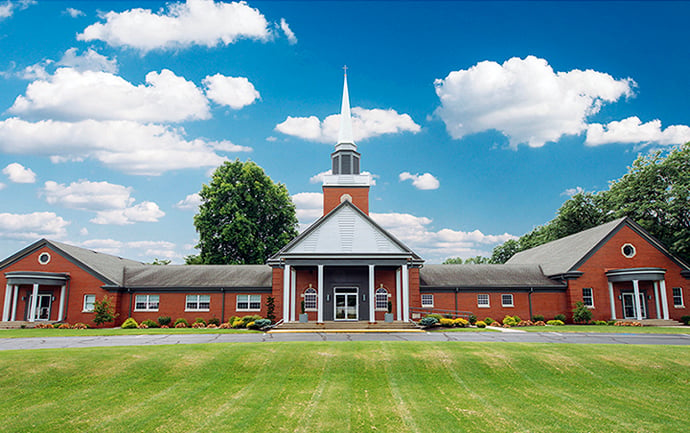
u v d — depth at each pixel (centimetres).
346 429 1148
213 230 4903
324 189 4259
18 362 1614
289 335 2662
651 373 1608
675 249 3816
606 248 3872
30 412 1249
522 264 4331
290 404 1316
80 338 2559
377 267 3584
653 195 4294
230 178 5106
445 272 4147
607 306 3797
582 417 1241
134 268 4188
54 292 3712
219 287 3800
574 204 5428
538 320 3831
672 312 3772
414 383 1504
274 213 5228
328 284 3562
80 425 1172
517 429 1156
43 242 3747
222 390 1436
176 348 1883
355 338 2447
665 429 1170
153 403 1323
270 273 4012
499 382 1525
